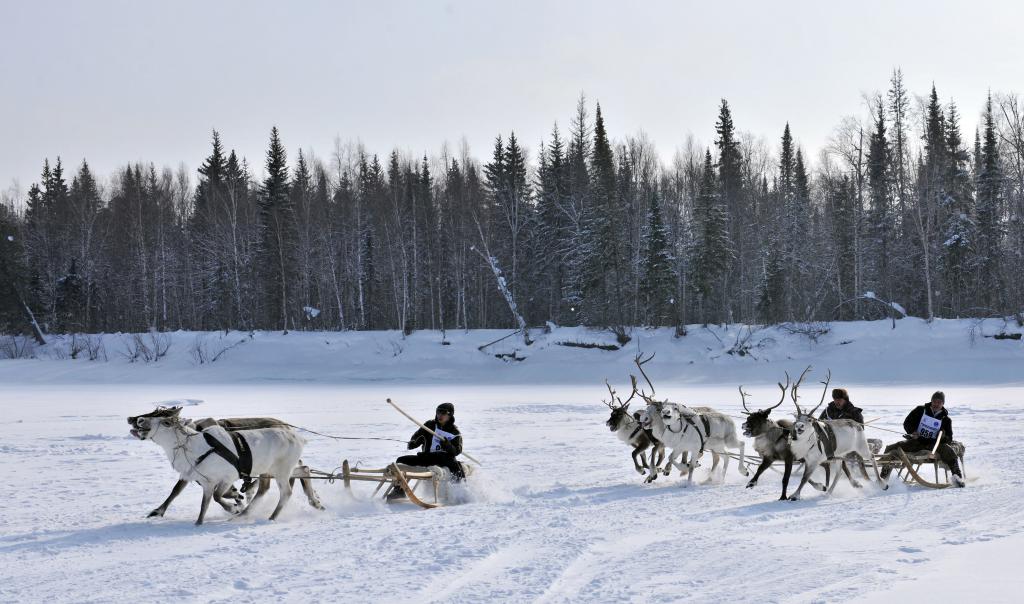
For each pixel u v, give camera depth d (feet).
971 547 27.66
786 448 40.55
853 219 200.44
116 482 44.29
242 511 34.78
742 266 192.65
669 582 23.21
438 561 25.81
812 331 168.14
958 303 188.14
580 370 163.63
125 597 21.90
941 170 193.77
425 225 222.89
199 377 168.55
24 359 192.24
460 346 182.50
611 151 203.51
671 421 44.27
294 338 189.98
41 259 247.70
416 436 40.83
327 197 241.55
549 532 30.68
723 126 223.92
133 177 290.97
